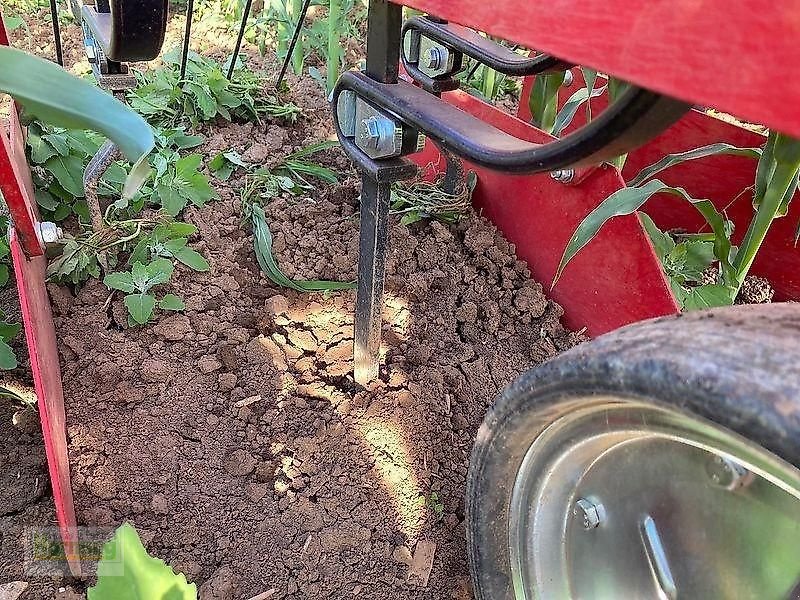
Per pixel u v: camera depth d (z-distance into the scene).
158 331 1.24
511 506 0.85
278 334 1.27
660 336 0.58
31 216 1.03
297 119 1.82
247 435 1.14
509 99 2.20
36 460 1.09
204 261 1.34
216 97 1.72
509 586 0.90
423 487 1.14
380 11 0.89
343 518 1.08
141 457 1.09
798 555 0.64
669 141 1.57
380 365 1.26
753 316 0.57
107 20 1.19
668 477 0.70
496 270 1.47
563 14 0.47
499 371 1.32
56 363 1.12
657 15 0.40
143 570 0.71
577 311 1.41
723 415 0.49
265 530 1.06
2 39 1.08
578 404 0.67
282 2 2.05
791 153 1.06
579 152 0.57
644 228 1.23
